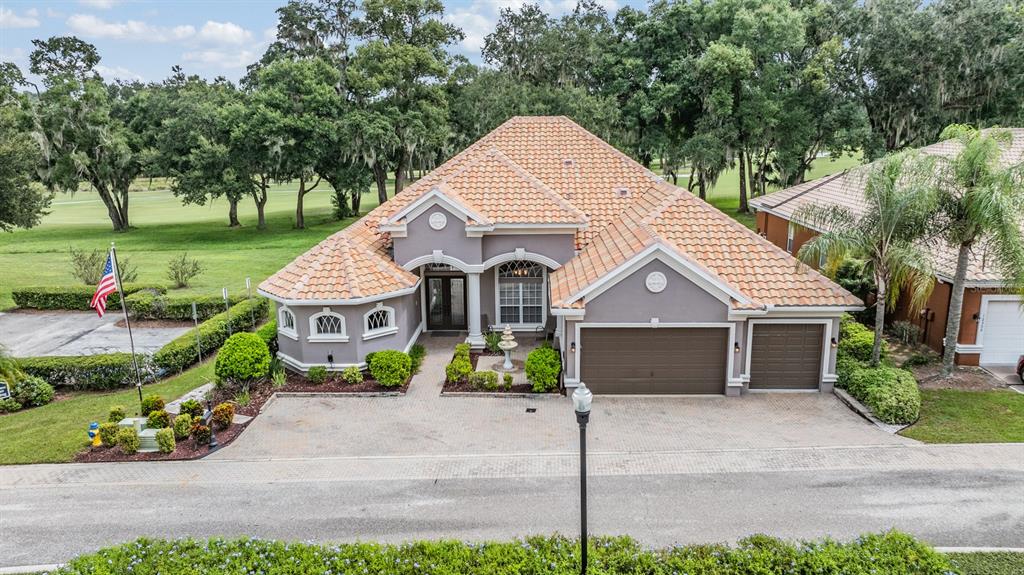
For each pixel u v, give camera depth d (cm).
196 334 2180
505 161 2328
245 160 4934
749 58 4078
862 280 2280
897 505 1243
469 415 1719
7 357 1686
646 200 2228
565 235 2155
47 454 1527
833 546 1011
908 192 1617
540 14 5441
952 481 1325
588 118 4384
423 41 5434
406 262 2144
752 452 1478
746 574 955
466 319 2416
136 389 1956
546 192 2216
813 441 1523
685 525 1196
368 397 1839
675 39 4694
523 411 1736
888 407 1584
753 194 4988
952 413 1628
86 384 1958
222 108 4844
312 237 4866
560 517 1234
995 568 1044
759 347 1803
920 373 1878
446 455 1503
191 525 1238
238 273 3597
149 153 5250
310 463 1477
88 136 5209
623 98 4988
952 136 1705
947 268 1897
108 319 2734
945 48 3638
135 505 1312
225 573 971
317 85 4869
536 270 2295
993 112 3866
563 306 1723
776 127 4366
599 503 1280
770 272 1809
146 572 980
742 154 4559
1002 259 1595
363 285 1931
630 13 5031
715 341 1781
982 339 1916
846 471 1380
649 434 1584
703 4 4581
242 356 1816
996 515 1200
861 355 1906
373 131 4706
